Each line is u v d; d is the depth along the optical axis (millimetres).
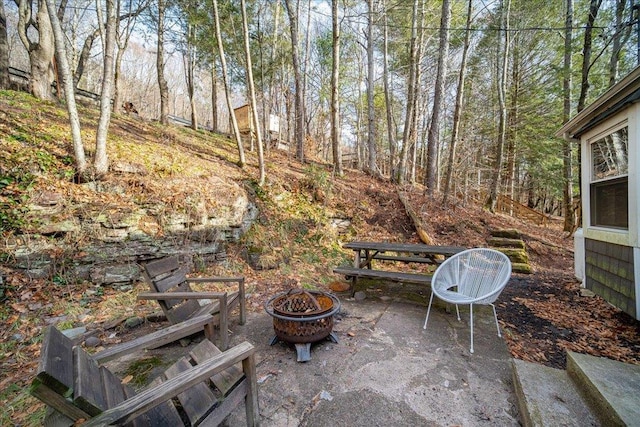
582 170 4230
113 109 8320
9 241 3139
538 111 10875
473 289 3340
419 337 2834
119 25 8633
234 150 8281
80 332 2729
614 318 3379
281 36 10742
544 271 5703
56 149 4004
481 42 11422
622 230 3309
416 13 9070
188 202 4453
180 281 3006
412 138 11047
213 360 1478
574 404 1715
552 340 2869
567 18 7996
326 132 19453
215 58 7715
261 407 1901
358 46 13750
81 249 3492
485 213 9078
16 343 2523
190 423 1582
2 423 1751
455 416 1800
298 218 6039
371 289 4336
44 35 6438
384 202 7777
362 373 2252
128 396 1576
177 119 11023
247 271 4543
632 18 5426
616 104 3293
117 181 4082
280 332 2520
